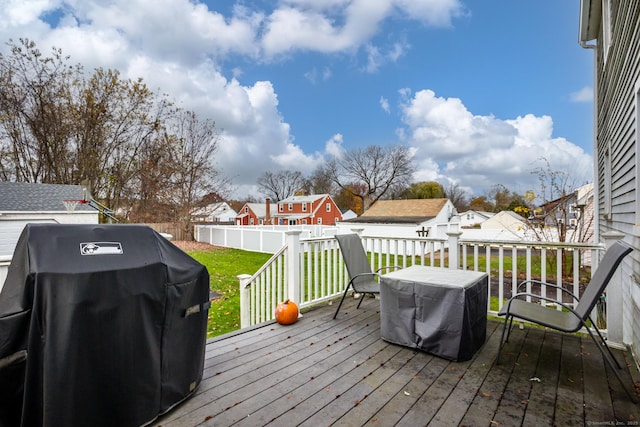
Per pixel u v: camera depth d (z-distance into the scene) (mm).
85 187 11656
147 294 1804
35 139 16203
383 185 32812
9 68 15383
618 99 4059
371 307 4117
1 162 15586
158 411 1850
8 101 15453
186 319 2053
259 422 1845
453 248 3752
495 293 6734
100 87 17281
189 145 18547
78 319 1566
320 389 2197
